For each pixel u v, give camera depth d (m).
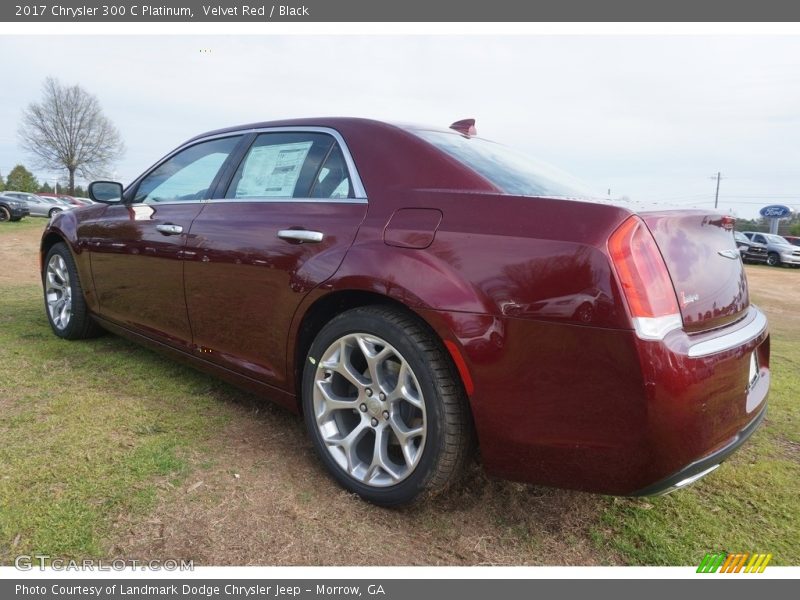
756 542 2.01
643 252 1.66
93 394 2.97
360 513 2.05
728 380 1.77
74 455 2.29
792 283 17.06
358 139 2.37
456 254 1.86
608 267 1.61
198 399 3.00
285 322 2.34
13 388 2.98
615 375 1.61
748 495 2.33
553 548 1.94
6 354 3.57
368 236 2.09
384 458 2.06
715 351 1.72
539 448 1.75
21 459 2.24
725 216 2.11
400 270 1.94
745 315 2.13
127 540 1.82
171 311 2.99
